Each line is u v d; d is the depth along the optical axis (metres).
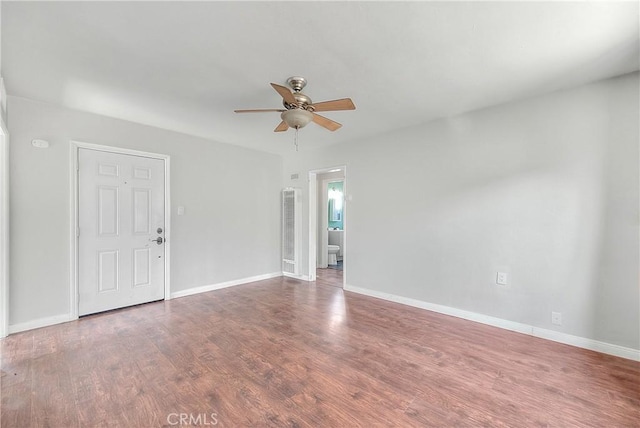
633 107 2.29
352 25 1.72
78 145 3.14
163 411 1.71
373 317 3.26
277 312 3.41
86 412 1.70
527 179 2.79
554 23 1.69
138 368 2.17
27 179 2.83
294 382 2.00
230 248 4.61
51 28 1.74
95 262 3.29
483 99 2.83
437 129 3.43
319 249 6.38
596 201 2.45
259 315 3.31
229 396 1.85
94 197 3.27
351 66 2.20
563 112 2.60
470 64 2.17
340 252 7.41
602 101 2.42
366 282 4.18
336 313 3.39
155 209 3.76
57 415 1.67
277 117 3.29
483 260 3.08
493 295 3.02
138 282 3.63
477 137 3.12
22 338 2.65
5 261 2.68
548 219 2.68
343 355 2.38
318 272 5.86
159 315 3.28
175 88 2.57
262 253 5.11
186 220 4.07
